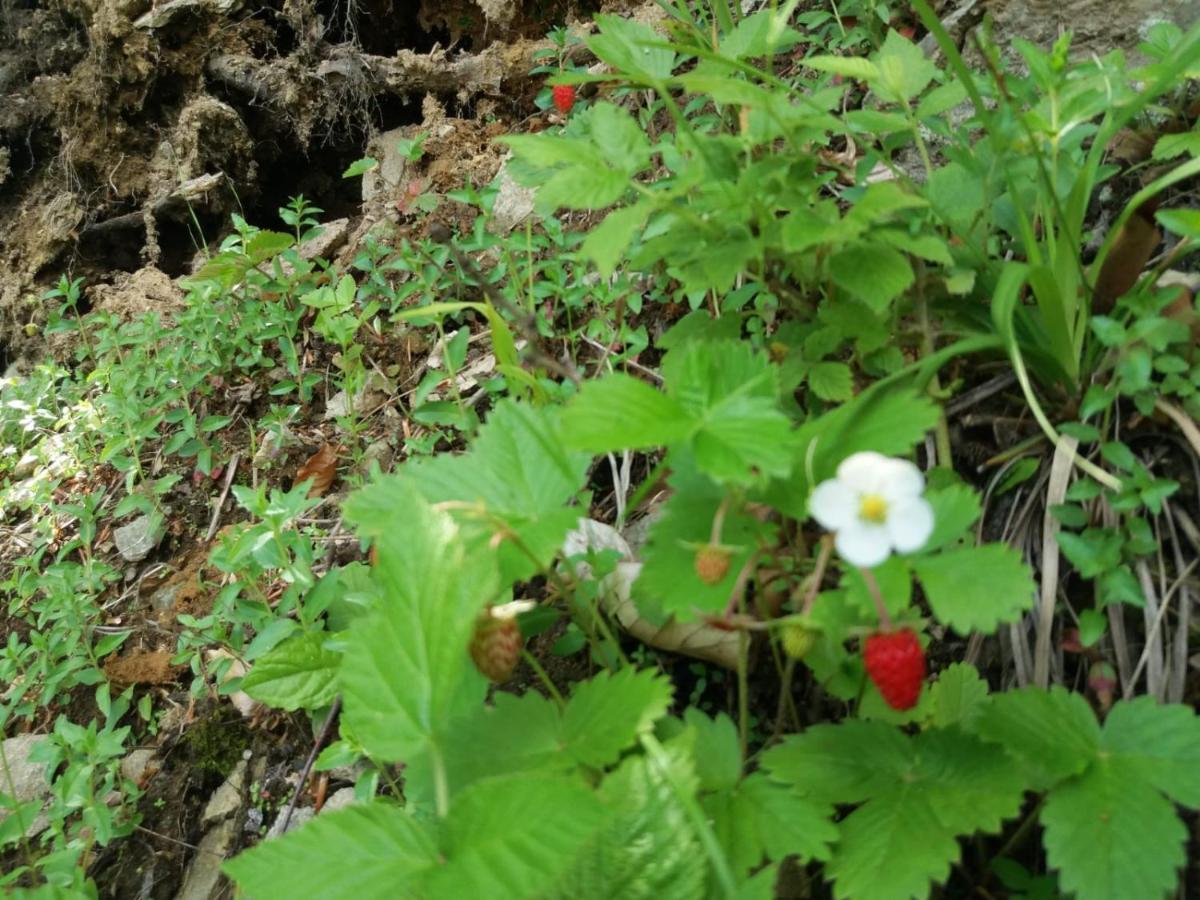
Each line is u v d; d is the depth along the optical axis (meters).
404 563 0.12
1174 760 0.12
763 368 0.13
